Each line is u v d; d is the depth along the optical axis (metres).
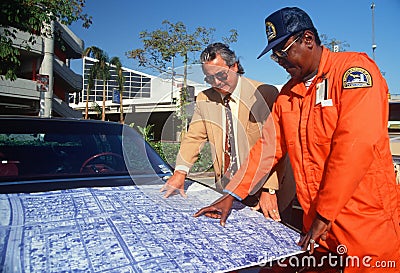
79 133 2.96
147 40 10.84
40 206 1.95
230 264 1.45
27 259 1.40
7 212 1.85
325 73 1.81
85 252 1.46
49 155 2.72
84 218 1.79
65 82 28.41
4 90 21.44
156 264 1.40
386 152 1.74
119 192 2.22
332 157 1.66
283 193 2.21
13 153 2.66
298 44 1.80
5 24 7.87
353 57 1.77
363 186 1.73
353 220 1.75
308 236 1.69
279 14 1.82
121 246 1.52
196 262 1.44
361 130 1.61
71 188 2.29
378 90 1.67
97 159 2.78
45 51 23.86
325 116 1.77
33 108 25.00
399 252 1.81
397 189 1.83
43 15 7.73
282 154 2.14
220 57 2.13
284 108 2.04
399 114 3.82
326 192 1.66
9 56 8.38
